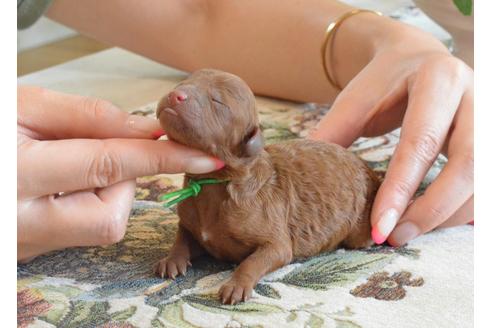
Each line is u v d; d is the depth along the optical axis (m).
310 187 0.52
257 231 0.49
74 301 0.46
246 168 0.49
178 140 0.47
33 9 0.77
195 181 0.49
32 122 0.49
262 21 0.77
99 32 0.85
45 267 0.50
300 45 0.75
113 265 0.50
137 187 0.62
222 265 0.51
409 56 0.62
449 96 0.55
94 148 0.47
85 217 0.47
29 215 0.47
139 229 0.55
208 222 0.50
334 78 0.73
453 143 0.54
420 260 0.50
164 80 0.85
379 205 0.52
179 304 0.46
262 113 0.75
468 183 0.52
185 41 0.81
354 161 0.55
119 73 0.88
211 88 0.47
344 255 0.52
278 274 0.49
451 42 0.92
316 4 0.75
